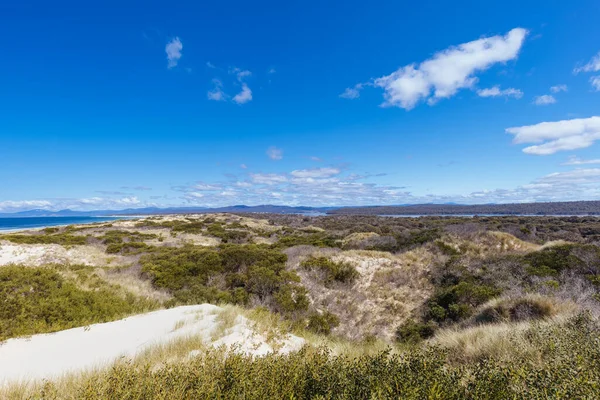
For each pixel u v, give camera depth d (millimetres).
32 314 8414
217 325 7340
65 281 10812
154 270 17000
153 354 5320
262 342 6008
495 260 15852
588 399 2082
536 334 4414
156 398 2725
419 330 11328
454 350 4969
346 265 17234
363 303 14016
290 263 18281
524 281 12492
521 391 2285
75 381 3918
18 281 9633
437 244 20703
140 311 10727
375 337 10984
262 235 41375
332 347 6535
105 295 10883
